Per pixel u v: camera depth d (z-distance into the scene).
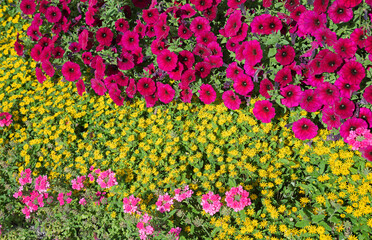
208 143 4.27
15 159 4.74
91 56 5.04
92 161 4.41
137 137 4.51
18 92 5.78
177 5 4.59
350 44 3.58
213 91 4.24
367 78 3.78
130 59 4.57
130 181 4.11
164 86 4.36
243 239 3.21
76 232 4.13
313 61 3.68
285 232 3.15
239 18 4.03
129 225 3.71
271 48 3.89
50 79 5.75
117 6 4.87
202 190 3.83
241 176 3.88
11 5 6.94
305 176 3.79
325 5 3.70
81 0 5.11
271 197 3.57
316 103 3.78
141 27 4.71
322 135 3.91
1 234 4.27
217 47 4.30
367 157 3.41
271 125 4.02
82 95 5.24
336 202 3.31
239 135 4.24
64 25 5.25
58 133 4.82
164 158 4.20
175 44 4.31
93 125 5.03
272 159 3.87
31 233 4.29
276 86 3.90
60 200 3.97
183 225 3.60
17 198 4.58
